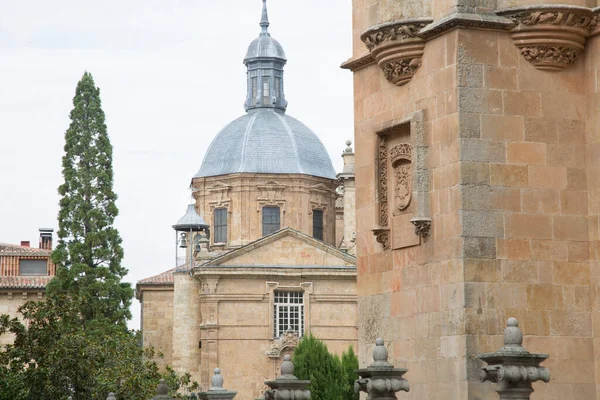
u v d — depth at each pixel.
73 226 117.19
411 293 35.75
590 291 34.47
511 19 34.22
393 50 35.88
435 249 34.66
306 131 145.12
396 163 36.97
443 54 34.59
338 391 97.50
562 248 34.31
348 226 132.88
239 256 123.38
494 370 27.98
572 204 34.53
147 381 69.44
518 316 33.69
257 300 122.00
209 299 121.25
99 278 115.00
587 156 34.75
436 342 34.41
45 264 132.25
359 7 39.09
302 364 98.31
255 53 149.75
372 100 38.09
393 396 29.92
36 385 61.41
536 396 33.62
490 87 34.16
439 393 34.16
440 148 34.56
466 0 34.12
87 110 119.75
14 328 62.78
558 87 34.72
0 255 131.50
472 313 33.31
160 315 134.00
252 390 120.44
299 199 138.88
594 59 34.66
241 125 144.88
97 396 64.44
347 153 134.50
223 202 139.12
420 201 34.91
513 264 33.84
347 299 123.62
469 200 33.66
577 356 34.09
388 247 37.06
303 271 122.75
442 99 34.56
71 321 65.19
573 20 34.16
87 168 118.56
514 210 34.00
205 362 120.62
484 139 33.94
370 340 37.84
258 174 138.38
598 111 34.47
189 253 137.38
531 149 34.31
